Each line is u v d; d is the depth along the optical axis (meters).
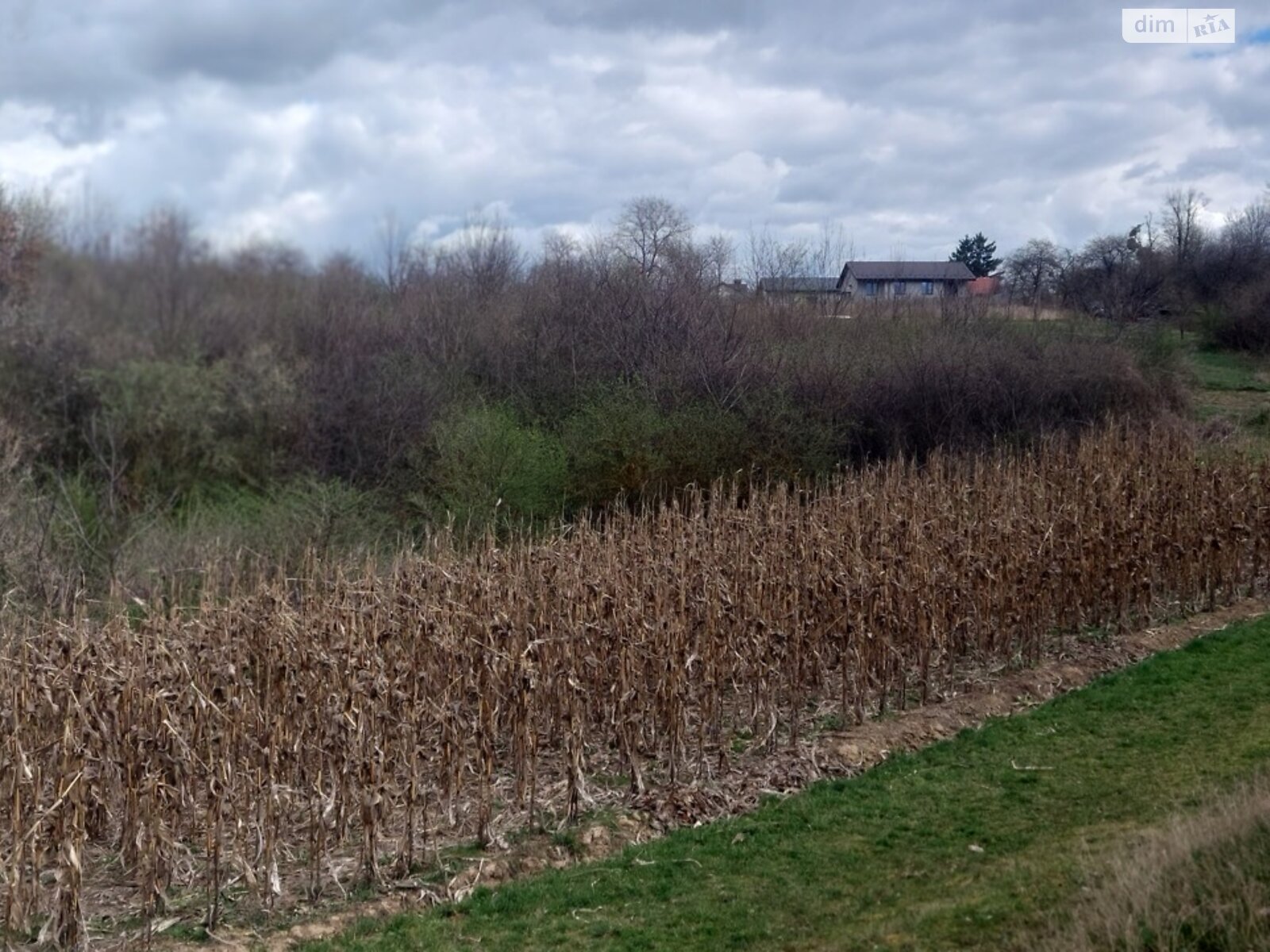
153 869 6.73
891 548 11.51
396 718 8.02
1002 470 16.72
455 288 21.25
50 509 13.84
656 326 21.52
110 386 14.96
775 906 6.98
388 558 15.84
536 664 9.40
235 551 14.36
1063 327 27.55
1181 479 15.26
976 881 6.95
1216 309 36.66
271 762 7.07
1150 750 9.32
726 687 11.21
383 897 7.22
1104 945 5.45
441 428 17.83
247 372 16.02
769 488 17.59
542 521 17.50
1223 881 5.55
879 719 10.48
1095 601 13.18
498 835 8.00
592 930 6.78
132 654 8.30
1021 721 10.38
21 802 6.92
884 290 29.48
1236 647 12.34
